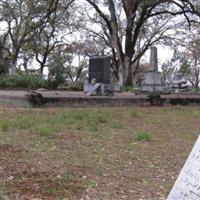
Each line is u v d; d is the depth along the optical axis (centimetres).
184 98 2038
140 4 3819
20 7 4966
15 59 5134
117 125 1191
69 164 699
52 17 4466
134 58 5266
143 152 839
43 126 1055
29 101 1638
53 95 1798
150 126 1220
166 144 936
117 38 3919
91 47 5891
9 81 3180
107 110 1552
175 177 657
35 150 800
